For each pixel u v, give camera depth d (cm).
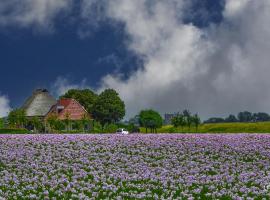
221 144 4306
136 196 2327
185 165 3375
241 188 2506
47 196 2327
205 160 3619
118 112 15800
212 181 2747
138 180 2791
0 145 4338
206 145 4269
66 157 3744
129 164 3400
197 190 2444
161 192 2466
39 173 3064
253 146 4203
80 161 3572
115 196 2339
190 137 4778
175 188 2538
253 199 2273
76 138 4766
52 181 2736
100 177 2888
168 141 4519
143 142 4450
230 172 3144
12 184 2730
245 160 3659
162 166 3359
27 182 2761
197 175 2989
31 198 2308
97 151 4050
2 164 3472
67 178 2853
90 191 2470
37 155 3869
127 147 4203
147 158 3669
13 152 3941
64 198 2303
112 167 3306
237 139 4622
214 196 2338
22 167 3294
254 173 3017
